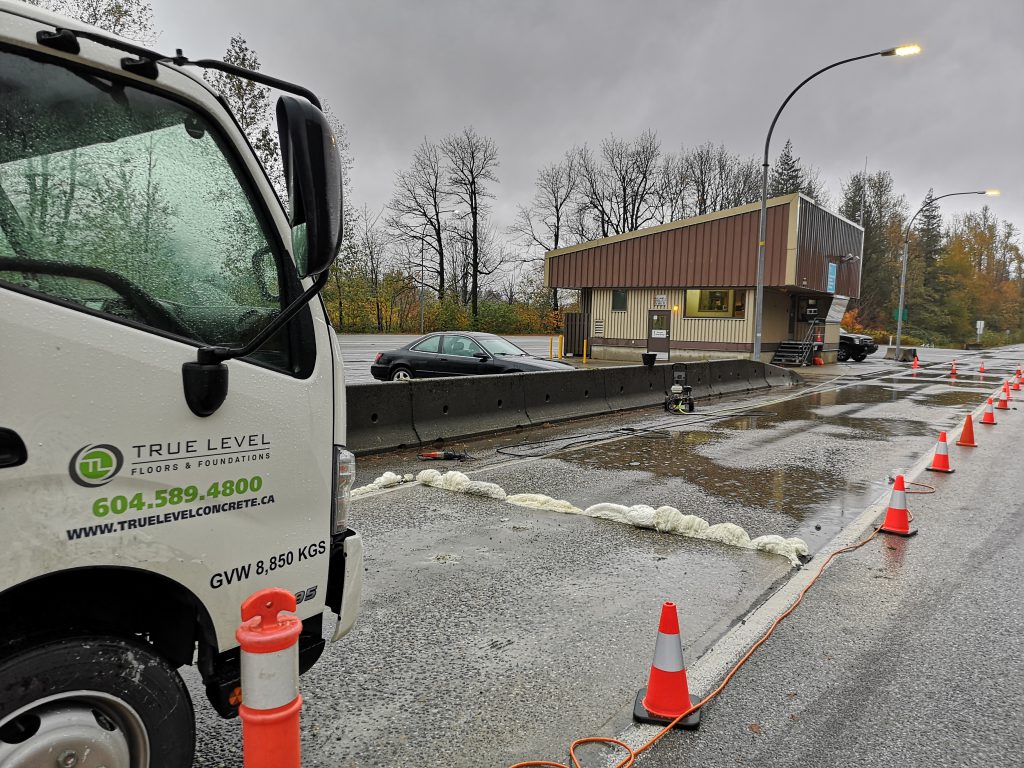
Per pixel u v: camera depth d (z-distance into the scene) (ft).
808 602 15.62
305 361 8.35
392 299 205.57
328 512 8.70
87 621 7.29
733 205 224.12
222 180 7.54
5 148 6.01
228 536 7.47
